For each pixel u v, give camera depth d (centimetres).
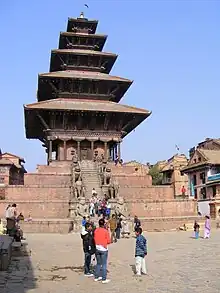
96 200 4209
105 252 1508
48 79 6556
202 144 9719
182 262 1984
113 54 7094
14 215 2934
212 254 2281
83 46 7356
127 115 6438
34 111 6169
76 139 6281
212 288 1341
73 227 3988
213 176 7162
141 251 1652
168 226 4444
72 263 1972
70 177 5403
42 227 3912
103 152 6438
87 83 6738
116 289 1355
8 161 8838
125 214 4362
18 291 1330
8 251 1809
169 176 9606
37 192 5022
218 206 5512
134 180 5612
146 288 1363
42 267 1850
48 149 6212
